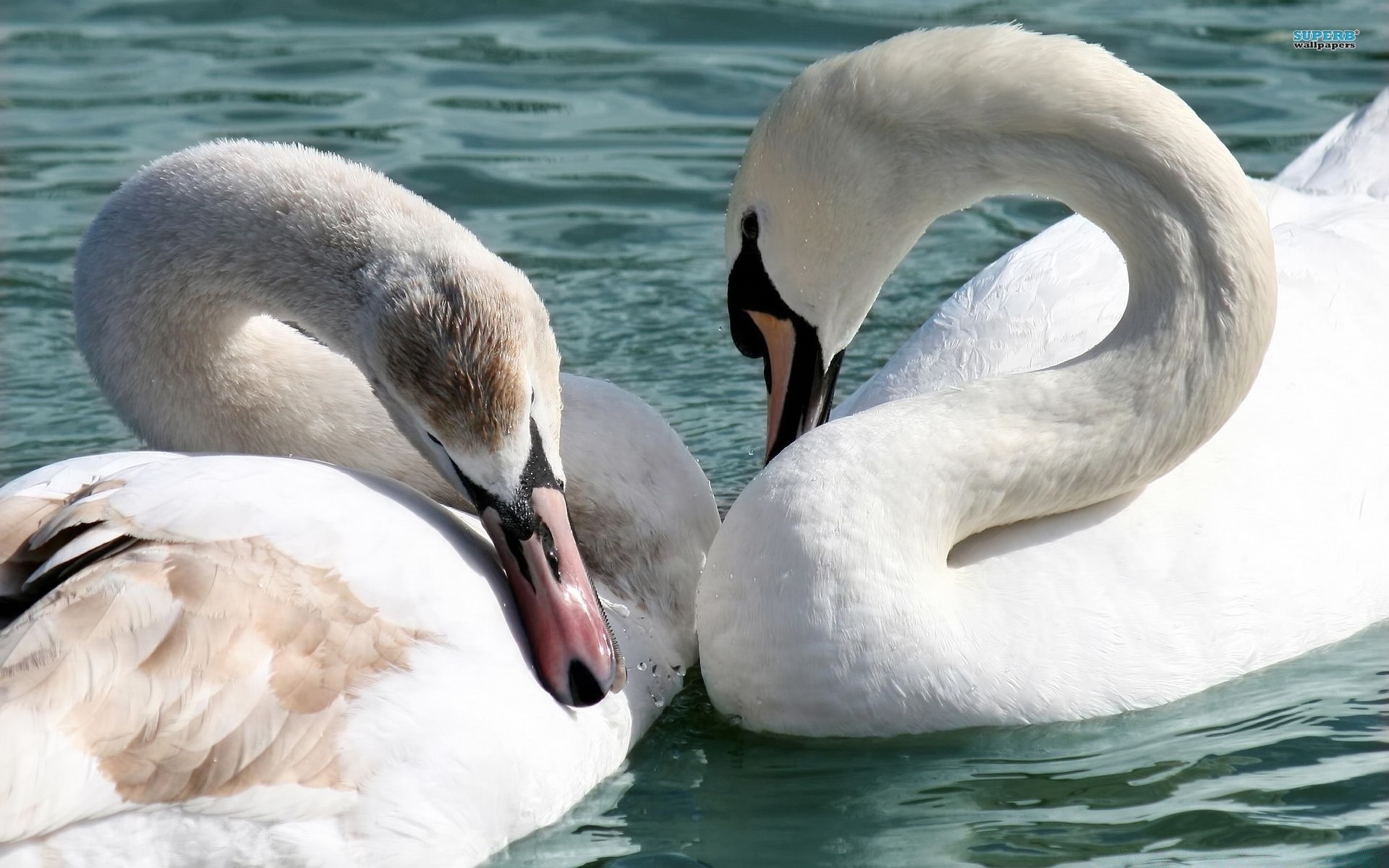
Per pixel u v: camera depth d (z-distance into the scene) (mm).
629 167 18031
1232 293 9664
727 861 8680
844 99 10406
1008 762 9477
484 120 18984
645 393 14406
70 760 7520
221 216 9484
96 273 9766
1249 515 10336
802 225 10695
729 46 20922
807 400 11062
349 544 8500
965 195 10453
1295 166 13719
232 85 19797
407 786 8117
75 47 20922
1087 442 9828
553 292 15836
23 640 7703
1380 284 11852
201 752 7766
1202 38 20734
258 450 9930
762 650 9570
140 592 7902
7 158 17797
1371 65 19828
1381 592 10750
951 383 11297
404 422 9219
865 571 9445
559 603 8836
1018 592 9773
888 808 9109
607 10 22016
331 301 9359
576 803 9047
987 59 10094
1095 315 11422
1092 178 9875
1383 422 11125
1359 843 8555
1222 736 9609
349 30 21562
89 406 14062
